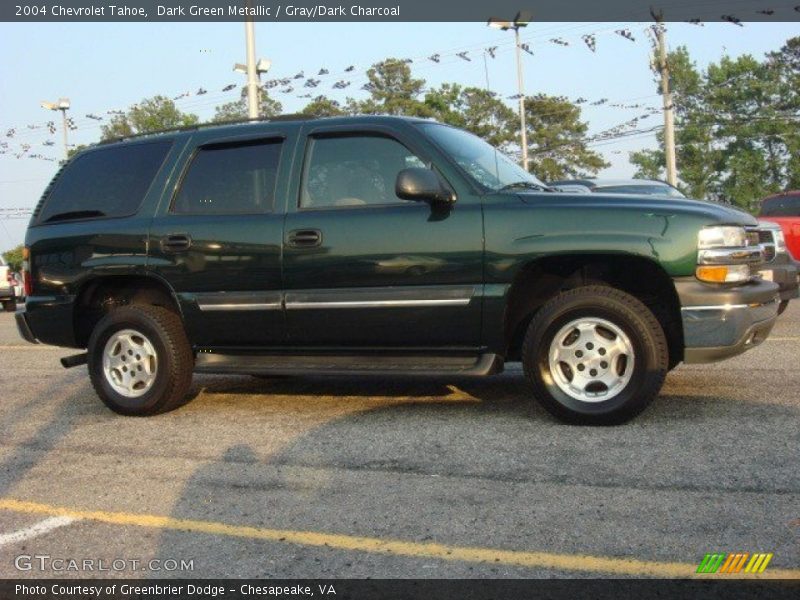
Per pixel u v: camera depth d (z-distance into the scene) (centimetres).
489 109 4888
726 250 521
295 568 361
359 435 559
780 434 512
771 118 5094
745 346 530
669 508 401
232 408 671
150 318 643
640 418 563
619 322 534
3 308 2423
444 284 562
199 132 664
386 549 374
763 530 371
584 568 345
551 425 556
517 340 597
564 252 537
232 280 616
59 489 484
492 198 561
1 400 775
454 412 609
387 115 610
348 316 586
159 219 646
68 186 698
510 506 414
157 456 539
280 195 613
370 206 587
